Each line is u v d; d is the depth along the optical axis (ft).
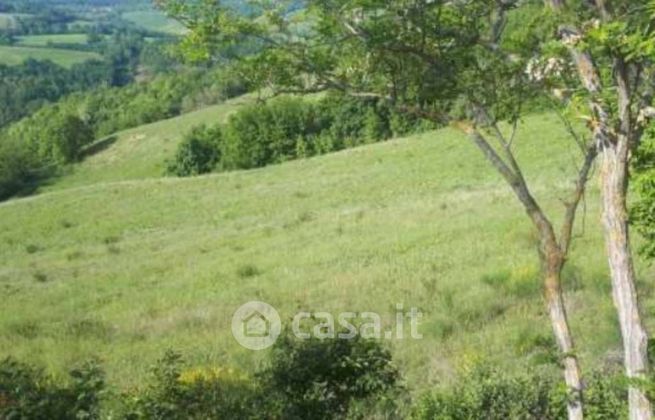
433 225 93.56
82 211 166.40
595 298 51.98
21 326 69.36
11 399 28.81
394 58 23.03
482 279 61.36
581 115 20.11
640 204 30.27
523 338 44.06
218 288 78.18
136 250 120.98
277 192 157.99
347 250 86.53
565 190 99.66
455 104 24.58
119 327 65.36
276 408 30.76
